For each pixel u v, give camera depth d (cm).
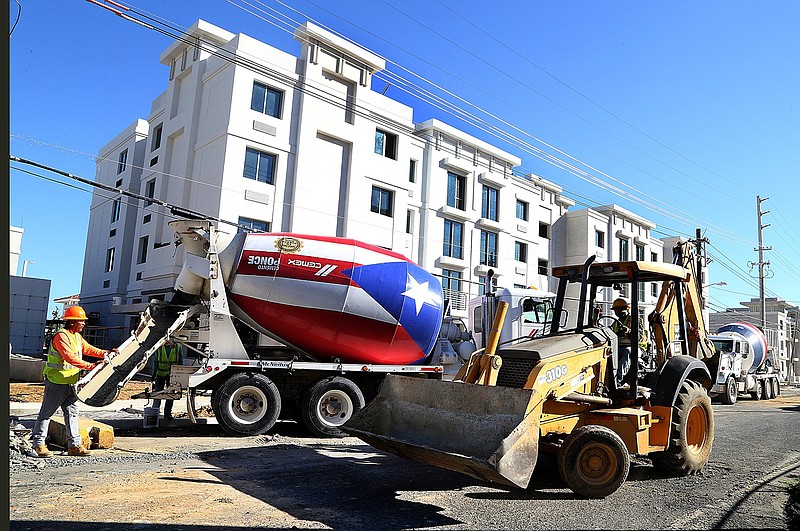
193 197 2655
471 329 1694
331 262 1131
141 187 3083
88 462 792
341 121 2916
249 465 811
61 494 626
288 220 2691
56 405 822
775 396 2991
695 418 866
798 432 1369
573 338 776
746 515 638
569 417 739
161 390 1139
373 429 729
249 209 2562
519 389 630
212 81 2708
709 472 856
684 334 890
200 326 1105
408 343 1202
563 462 700
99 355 988
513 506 653
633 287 811
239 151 2547
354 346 1162
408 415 712
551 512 632
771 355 3212
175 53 2934
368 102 3041
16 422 1060
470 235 3703
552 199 4497
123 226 3297
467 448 637
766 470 883
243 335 1177
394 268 1184
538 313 1599
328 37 2830
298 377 1159
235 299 1122
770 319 6762
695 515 634
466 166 3681
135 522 540
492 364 712
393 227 3131
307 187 2753
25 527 514
